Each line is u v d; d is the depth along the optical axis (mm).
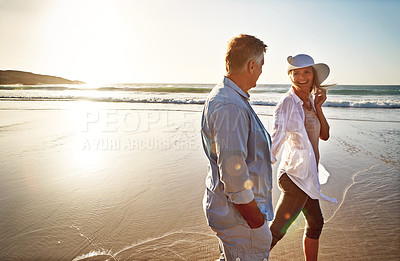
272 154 2295
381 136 7070
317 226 2297
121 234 2820
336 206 3408
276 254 2557
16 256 2498
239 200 1463
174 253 2541
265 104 15031
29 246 2631
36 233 2830
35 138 7016
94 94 24672
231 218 1611
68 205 3426
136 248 2609
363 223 3004
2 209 3326
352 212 3248
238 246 1650
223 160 1434
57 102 16719
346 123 9055
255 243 1650
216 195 1625
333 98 20719
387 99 19328
